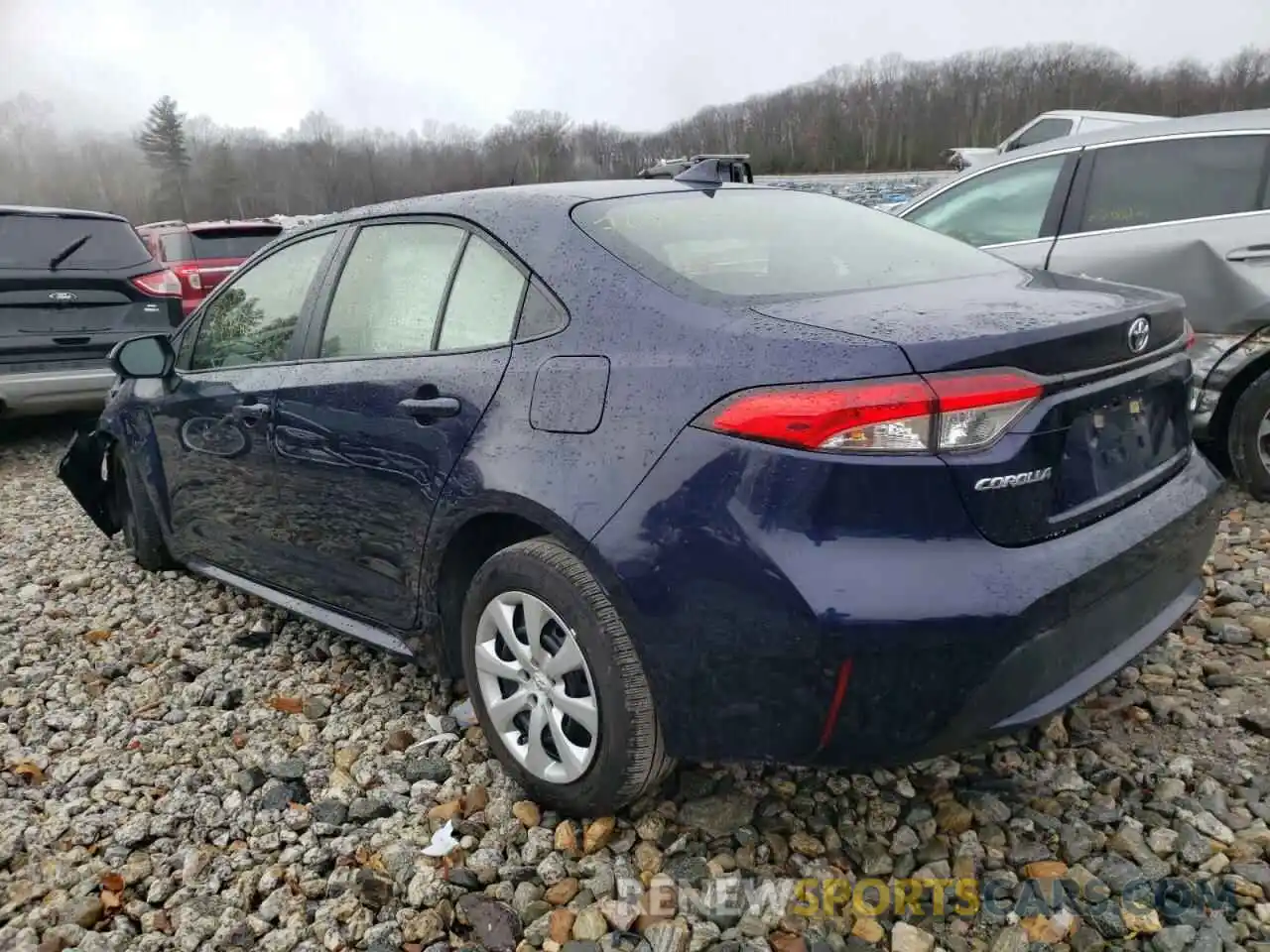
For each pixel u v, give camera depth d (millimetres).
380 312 3025
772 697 2023
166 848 2506
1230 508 4477
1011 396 1984
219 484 3662
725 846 2393
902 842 2383
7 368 6594
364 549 3004
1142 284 4648
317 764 2863
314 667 3506
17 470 6879
